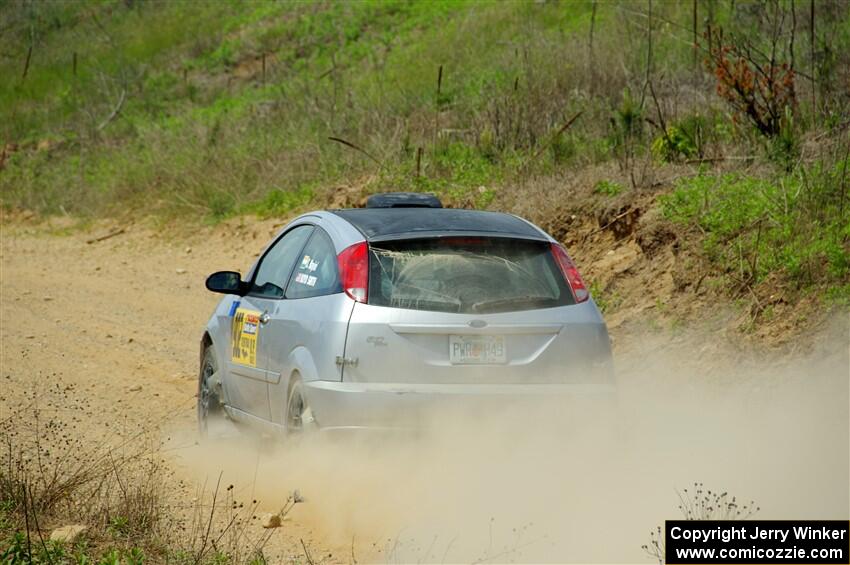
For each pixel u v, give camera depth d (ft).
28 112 287.69
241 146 197.77
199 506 60.80
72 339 113.39
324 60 274.98
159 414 85.05
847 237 81.00
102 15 368.27
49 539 51.31
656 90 146.00
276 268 71.87
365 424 56.90
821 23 138.51
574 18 216.33
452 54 221.46
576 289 61.31
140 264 165.89
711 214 94.43
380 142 170.71
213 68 297.33
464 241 61.31
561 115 152.66
